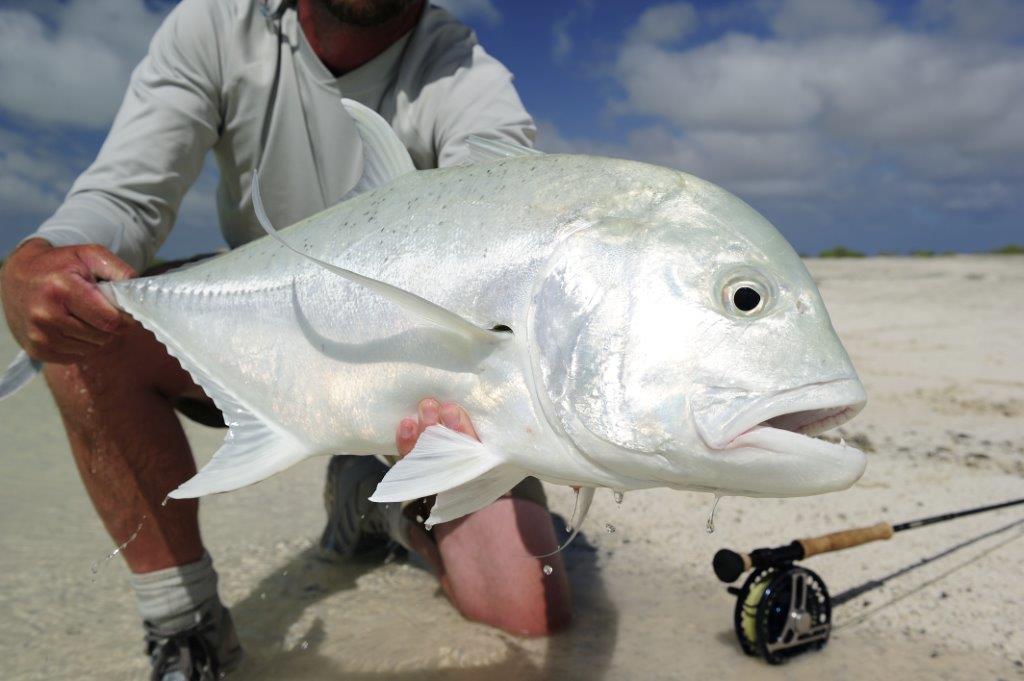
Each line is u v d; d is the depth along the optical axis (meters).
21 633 1.04
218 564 1.29
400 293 0.64
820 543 0.97
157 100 1.07
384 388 0.74
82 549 1.32
